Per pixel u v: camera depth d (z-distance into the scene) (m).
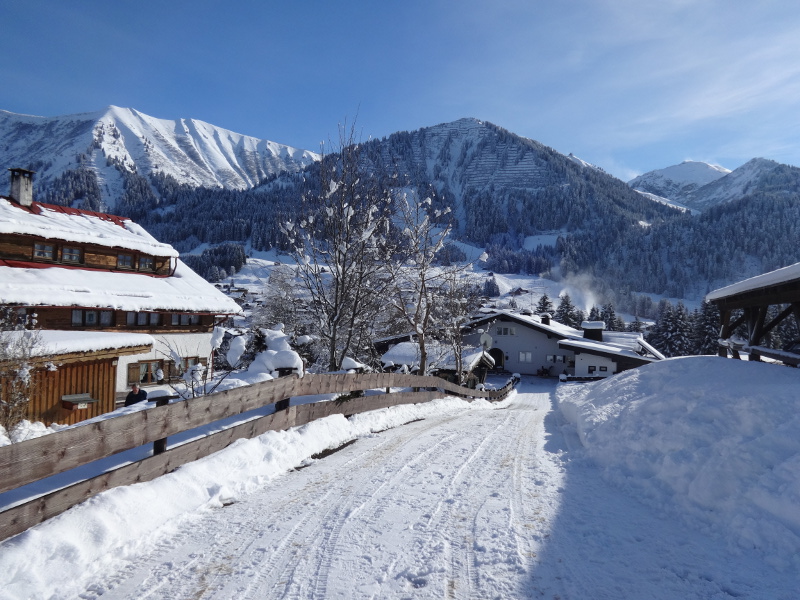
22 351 11.37
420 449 6.91
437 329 19.75
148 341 15.88
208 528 3.97
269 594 3.02
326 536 3.87
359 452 6.62
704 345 54.69
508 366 48.31
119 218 25.55
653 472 5.20
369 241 11.75
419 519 4.25
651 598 3.00
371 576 3.27
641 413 6.64
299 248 11.58
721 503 4.14
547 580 3.22
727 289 8.93
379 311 14.88
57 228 19.84
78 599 2.93
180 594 3.01
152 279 23.45
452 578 3.25
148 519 3.83
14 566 2.89
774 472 3.97
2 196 20.94
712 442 4.93
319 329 12.52
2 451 3.04
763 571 3.26
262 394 5.82
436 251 17.34
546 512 4.46
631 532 3.99
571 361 46.50
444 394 14.70
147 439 4.18
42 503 3.29
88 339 14.06
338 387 7.88
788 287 6.92
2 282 17.12
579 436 7.98
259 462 5.33
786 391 5.15
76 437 3.54
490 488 5.16
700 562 3.45
